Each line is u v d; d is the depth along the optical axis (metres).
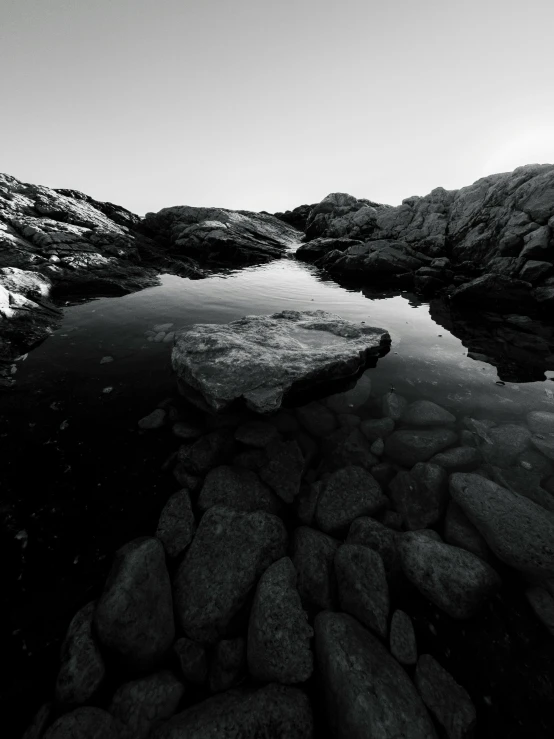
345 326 7.66
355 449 4.70
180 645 2.77
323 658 2.57
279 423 5.13
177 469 4.43
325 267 19.39
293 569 3.20
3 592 3.17
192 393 5.67
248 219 31.52
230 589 3.06
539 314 10.17
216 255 22.50
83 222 19.56
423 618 2.95
